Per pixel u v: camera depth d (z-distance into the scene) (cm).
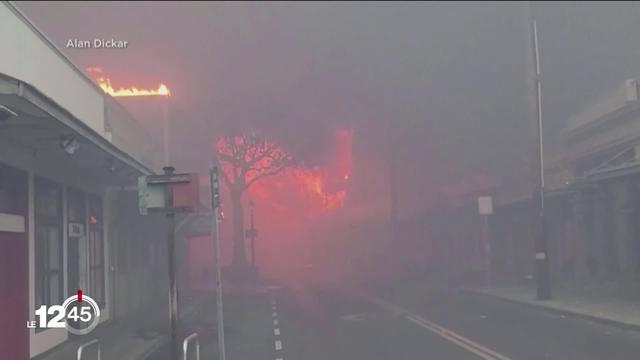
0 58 1273
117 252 2520
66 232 1864
